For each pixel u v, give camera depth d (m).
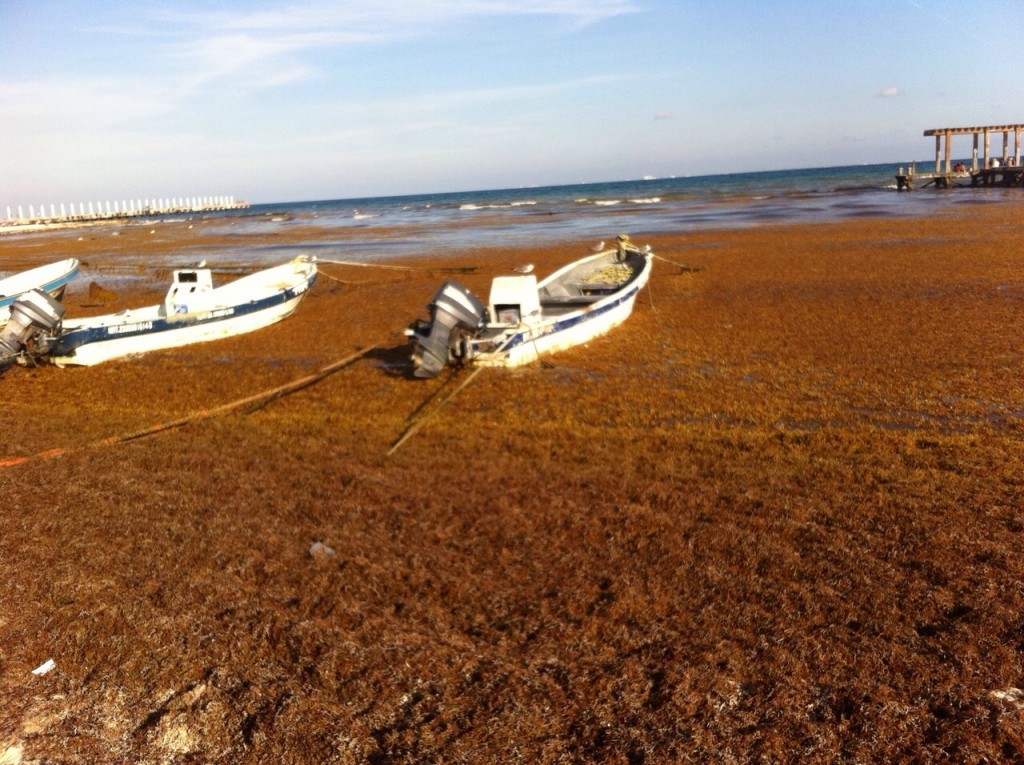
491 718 5.11
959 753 4.60
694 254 30.25
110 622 6.29
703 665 5.56
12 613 6.54
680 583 6.77
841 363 14.42
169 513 8.57
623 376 14.34
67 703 5.45
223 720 5.23
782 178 139.50
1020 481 8.79
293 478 9.64
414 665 5.69
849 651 5.66
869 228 35.91
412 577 7.00
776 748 4.76
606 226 48.34
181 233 66.44
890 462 9.60
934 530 7.56
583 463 10.05
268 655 5.89
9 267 40.22
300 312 22.19
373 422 12.30
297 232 59.34
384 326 19.86
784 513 8.13
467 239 44.22
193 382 15.27
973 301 18.84
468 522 8.19
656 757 4.73
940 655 5.58
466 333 14.55
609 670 5.57
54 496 9.14
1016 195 55.88
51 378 15.95
